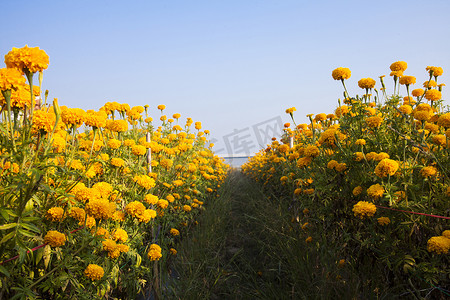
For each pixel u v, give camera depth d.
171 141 5.43
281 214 4.41
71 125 2.10
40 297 1.74
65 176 1.89
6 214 1.37
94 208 1.75
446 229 2.19
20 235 1.57
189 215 4.50
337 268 2.64
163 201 3.17
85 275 1.82
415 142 2.63
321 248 2.93
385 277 2.41
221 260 3.91
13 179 1.49
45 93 2.01
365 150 2.95
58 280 1.64
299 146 4.03
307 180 3.53
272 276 3.27
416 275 2.07
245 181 10.41
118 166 2.72
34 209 1.75
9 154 1.59
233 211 6.55
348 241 2.73
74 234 1.91
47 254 1.70
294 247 3.31
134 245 2.51
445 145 2.56
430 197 2.24
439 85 3.57
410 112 3.17
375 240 2.37
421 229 2.28
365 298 2.32
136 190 2.95
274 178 6.27
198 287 3.03
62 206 1.90
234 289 3.17
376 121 2.89
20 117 1.92
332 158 3.07
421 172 2.35
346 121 3.25
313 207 3.36
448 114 2.59
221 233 4.70
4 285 1.47
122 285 2.43
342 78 3.43
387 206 2.42
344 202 2.77
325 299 2.42
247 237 4.71
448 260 2.07
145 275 2.92
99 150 2.94
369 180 2.64
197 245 3.87
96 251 2.10
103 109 3.66
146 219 2.40
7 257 1.58
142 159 3.17
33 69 1.61
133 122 4.37
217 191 7.67
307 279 2.75
